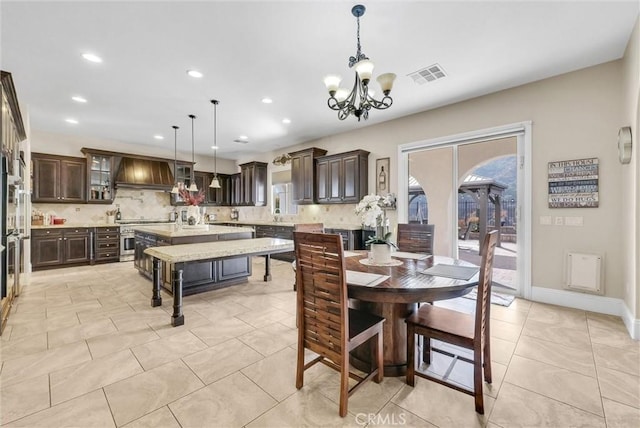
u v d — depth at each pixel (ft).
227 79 11.35
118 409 5.40
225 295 12.49
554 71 10.68
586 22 7.93
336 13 7.57
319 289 5.53
